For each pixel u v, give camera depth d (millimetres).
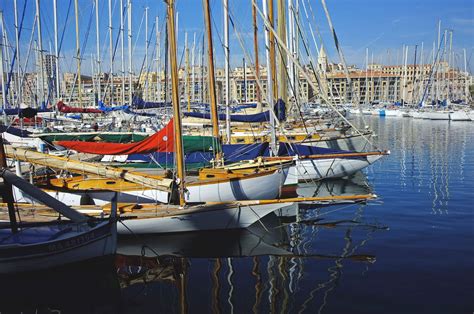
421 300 10469
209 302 10633
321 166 25266
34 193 12516
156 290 11414
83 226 12844
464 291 10922
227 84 21734
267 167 19844
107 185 16984
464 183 25594
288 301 10570
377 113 107812
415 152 40156
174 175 15797
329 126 35188
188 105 43062
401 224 17203
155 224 14633
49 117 33250
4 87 30562
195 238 15227
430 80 103125
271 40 24109
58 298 11094
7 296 11234
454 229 16344
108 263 12859
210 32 19797
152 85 53594
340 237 15633
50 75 39719
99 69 42000
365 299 10562
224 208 15078
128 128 30141
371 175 28812
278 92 26172
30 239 12336
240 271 12523
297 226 17188
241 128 30406
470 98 108500
